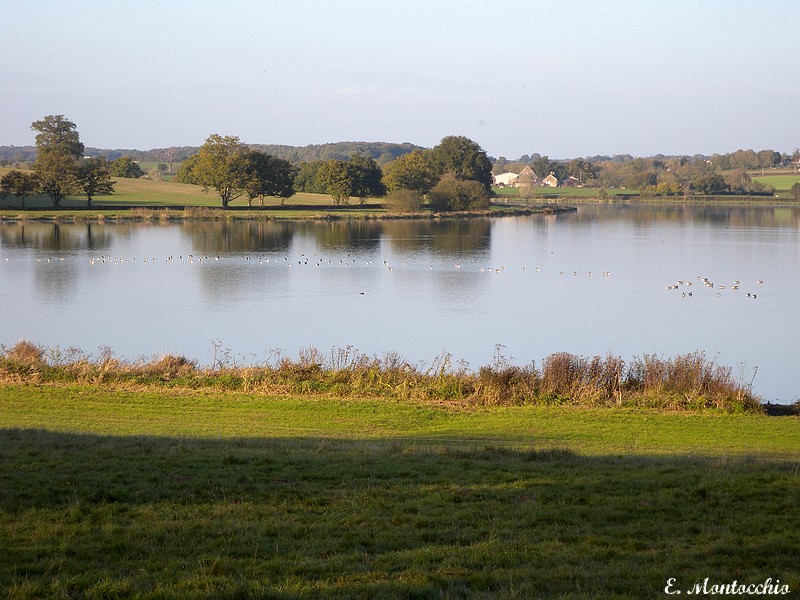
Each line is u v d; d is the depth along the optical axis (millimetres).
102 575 11688
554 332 59469
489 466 18812
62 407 29078
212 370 35750
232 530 13688
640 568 12250
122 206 188000
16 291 77188
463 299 75688
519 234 149125
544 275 94375
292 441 23359
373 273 94062
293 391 32625
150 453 19516
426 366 46625
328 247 123500
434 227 163000
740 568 12258
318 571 12055
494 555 12758
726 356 51594
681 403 31344
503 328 60844
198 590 11109
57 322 61656
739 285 87250
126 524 13977
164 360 36312
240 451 20266
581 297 78000
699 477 17594
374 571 12070
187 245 124625
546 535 13781
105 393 31469
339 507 15258
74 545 12758
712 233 152875
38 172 180750
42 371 34406
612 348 53719
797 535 13453
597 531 14023
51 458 18422
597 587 11555
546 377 33156
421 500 15727
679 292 81938
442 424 27859
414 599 11180
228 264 101188
